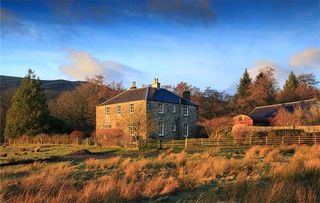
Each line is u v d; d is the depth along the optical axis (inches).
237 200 405.4
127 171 624.4
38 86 2385.6
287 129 1740.9
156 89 2095.2
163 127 2021.4
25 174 663.8
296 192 396.5
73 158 1097.4
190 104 2220.7
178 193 461.7
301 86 3154.5
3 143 2304.4
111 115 2155.5
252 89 3154.5
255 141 1510.8
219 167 629.9
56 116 2778.1
